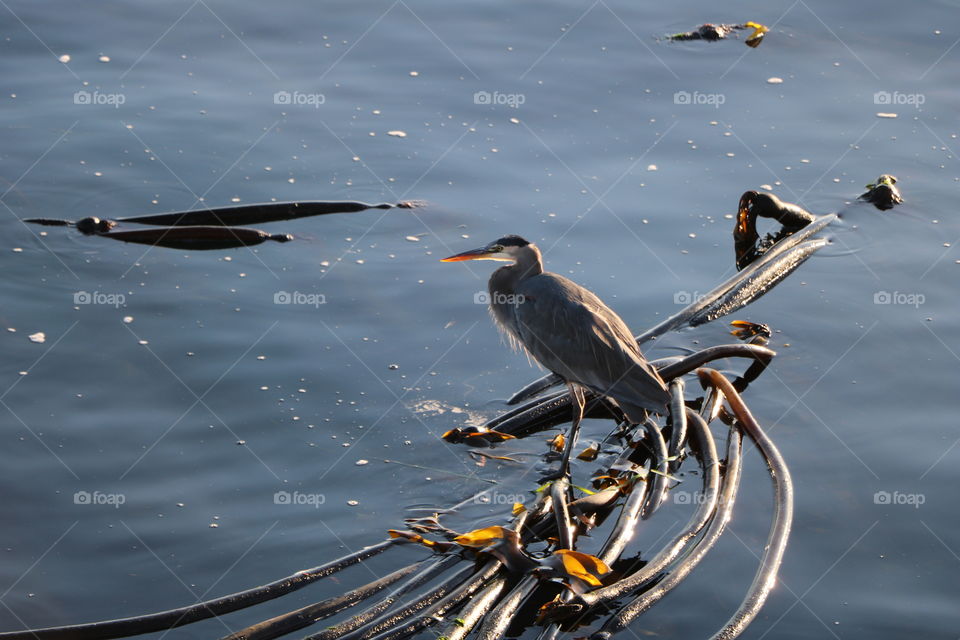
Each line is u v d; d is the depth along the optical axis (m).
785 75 19.56
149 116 17.05
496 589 8.96
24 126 16.45
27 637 8.17
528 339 11.66
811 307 13.86
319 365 12.18
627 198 15.84
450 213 15.23
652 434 11.27
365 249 14.48
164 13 20.41
